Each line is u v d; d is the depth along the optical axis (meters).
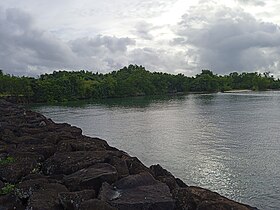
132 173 9.77
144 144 34.47
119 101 115.94
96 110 79.38
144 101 113.19
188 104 93.69
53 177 9.12
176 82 180.50
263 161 25.94
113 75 181.50
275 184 20.34
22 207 7.50
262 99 108.31
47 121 24.22
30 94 114.06
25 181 8.47
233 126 45.94
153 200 7.14
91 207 6.55
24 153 11.38
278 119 52.69
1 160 10.86
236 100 105.62
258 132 40.06
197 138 37.06
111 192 7.59
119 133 42.72
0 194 8.30
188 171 23.59
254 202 17.70
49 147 12.32
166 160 27.08
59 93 122.06
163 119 57.31
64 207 7.01
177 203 7.29
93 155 10.45
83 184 8.13
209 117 58.19
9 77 118.38
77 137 15.66
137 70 183.75
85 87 133.38
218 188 19.91
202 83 183.88
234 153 28.97
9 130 17.28
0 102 45.84
